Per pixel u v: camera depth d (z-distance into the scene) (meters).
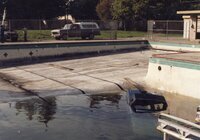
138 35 47.44
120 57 28.89
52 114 13.22
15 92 17.19
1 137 10.61
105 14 61.41
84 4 67.56
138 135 10.13
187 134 6.98
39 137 10.59
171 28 45.78
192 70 16.16
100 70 22.77
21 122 12.18
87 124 11.80
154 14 56.56
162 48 34.19
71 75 21.38
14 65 25.91
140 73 21.20
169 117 7.46
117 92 17.19
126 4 56.41
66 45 29.66
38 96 16.39
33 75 21.67
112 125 11.52
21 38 41.06
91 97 16.17
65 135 10.70
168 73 17.42
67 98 16.02
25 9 62.44
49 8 63.66
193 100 15.60
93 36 42.81
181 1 61.22
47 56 28.59
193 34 36.94
